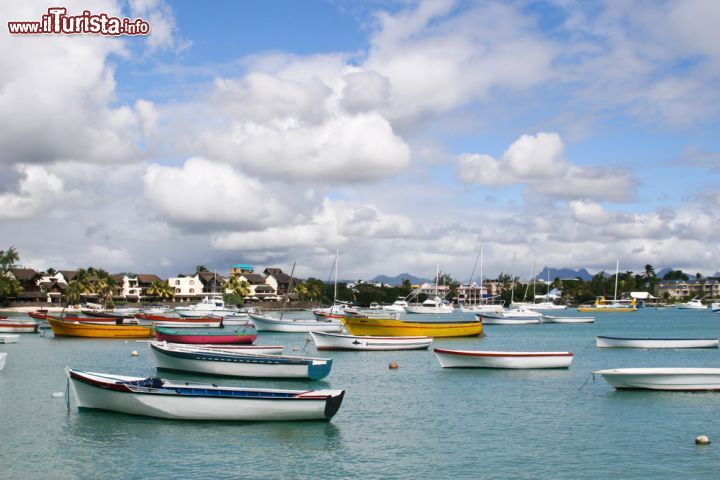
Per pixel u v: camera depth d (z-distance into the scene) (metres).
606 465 26.45
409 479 24.80
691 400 38.84
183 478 24.69
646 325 137.50
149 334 81.62
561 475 25.27
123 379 34.12
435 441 29.95
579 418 34.59
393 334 80.62
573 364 58.44
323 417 32.50
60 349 68.69
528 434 31.33
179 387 32.59
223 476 24.94
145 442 28.94
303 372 45.72
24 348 69.69
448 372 51.41
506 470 25.86
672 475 25.19
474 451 28.42
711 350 72.06
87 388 33.28
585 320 139.25
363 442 29.69
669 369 40.56
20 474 25.00
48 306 179.75
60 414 33.91
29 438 29.53
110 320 95.69
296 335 94.00
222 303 150.88
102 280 186.00
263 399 31.62
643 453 28.09
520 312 150.75
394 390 43.25
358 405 38.09
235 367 45.75
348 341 66.81
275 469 25.78
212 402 31.61
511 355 52.16
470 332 87.19
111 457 27.00
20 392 40.84
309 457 27.33
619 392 41.78
